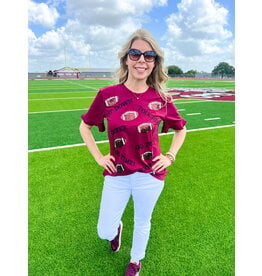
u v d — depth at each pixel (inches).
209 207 125.5
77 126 278.8
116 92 69.1
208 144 215.8
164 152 202.5
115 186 73.9
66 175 156.8
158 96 70.9
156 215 118.3
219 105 430.3
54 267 89.1
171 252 96.0
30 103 454.9
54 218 115.5
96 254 95.0
